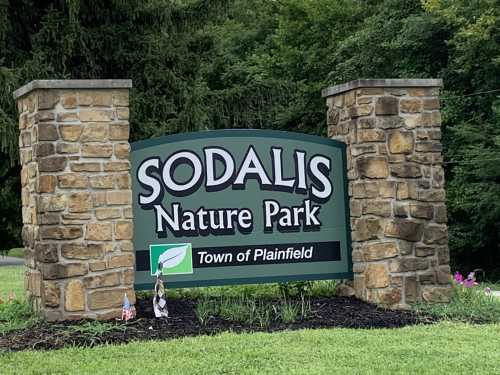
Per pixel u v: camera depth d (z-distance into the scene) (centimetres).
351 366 675
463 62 2283
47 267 844
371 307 937
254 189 967
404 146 959
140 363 683
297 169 984
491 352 725
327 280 1030
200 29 2216
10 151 1673
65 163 858
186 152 946
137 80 2005
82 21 2005
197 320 870
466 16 2227
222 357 702
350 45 2738
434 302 954
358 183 963
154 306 887
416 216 956
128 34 2002
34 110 873
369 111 956
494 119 2225
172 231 934
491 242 2366
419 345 753
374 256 944
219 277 948
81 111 867
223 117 2117
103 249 864
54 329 812
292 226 977
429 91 973
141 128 1936
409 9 2586
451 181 2391
